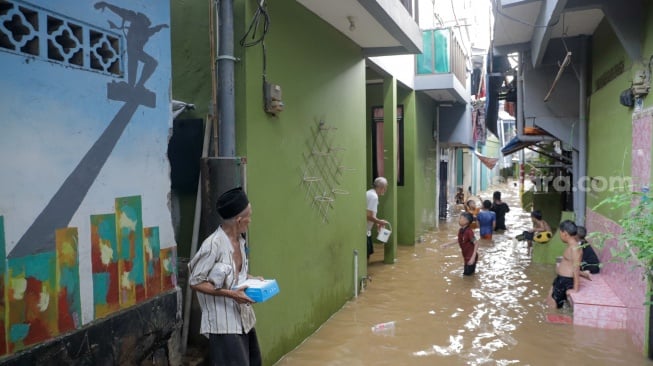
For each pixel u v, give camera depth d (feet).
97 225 8.59
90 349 8.34
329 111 19.51
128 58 9.37
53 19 7.80
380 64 26.99
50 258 7.66
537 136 30.94
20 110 7.19
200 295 9.84
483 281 25.54
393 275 26.94
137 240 9.57
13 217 7.07
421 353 16.01
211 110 13.87
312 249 17.99
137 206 9.59
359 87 23.24
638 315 16.40
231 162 12.75
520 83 30.25
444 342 16.96
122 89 9.20
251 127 13.70
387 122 30.19
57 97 7.80
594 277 22.47
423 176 41.01
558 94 26.99
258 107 14.07
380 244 36.65
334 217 20.21
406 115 35.91
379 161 36.04
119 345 9.00
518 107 31.12
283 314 15.66
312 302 17.98
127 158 9.33
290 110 16.15
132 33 9.48
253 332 10.54
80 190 8.24
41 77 7.54
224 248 9.69
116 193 9.05
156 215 10.13
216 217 12.72
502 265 29.45
